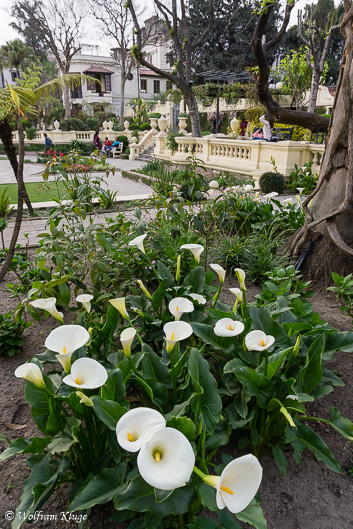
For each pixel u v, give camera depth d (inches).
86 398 64.6
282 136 756.0
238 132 914.1
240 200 263.0
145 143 1071.0
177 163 687.7
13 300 187.6
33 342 151.6
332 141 183.8
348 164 173.5
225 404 97.9
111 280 157.4
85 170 404.5
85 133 1288.1
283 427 92.0
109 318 103.4
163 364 88.8
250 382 85.0
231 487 50.4
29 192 553.6
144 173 706.2
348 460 98.3
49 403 73.9
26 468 95.9
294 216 252.1
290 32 1428.4
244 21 1389.0
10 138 336.8
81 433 77.4
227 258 211.8
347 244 184.7
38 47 2224.4
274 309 122.1
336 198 183.8
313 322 116.9
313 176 481.1
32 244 285.0
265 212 253.1
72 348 72.3
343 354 141.8
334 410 89.7
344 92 171.8
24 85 223.6
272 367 84.0
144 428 52.5
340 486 91.9
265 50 241.0
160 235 198.8
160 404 81.9
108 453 80.0
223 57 1450.5
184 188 252.7
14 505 85.7
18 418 112.5
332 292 187.0
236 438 100.8
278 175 470.3
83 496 63.4
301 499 88.3
